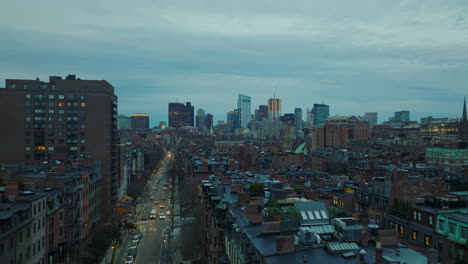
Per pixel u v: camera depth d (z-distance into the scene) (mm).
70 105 157875
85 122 158125
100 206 138500
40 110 156875
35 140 156625
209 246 81000
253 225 53688
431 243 60188
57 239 84062
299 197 70625
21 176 94438
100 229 115938
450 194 72125
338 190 99938
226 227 66188
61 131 157375
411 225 65750
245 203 66562
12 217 61594
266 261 40312
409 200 72000
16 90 156000
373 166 151375
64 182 92625
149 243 118750
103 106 159500
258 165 187250
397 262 37656
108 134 161750
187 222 114062
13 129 156000
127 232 132875
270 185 74562
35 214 71375
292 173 142375
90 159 129250
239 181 89250
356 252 41906
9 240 60031
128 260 100812
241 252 52125
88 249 105625
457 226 54750
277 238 41781
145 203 191000
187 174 198000
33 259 70250
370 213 79625
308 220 51062
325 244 43688
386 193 77375
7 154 155375
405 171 72375
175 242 116625
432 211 61188
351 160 185250
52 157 153250
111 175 164250
